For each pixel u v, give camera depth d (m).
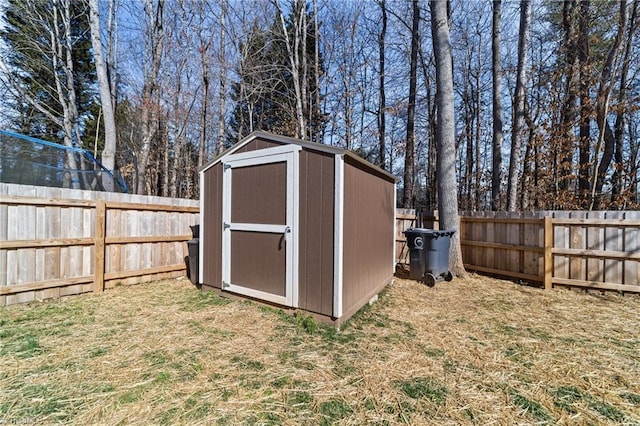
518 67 7.51
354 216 3.65
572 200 7.96
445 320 3.51
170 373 2.33
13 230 3.77
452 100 5.75
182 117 12.88
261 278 3.89
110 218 4.70
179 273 5.61
